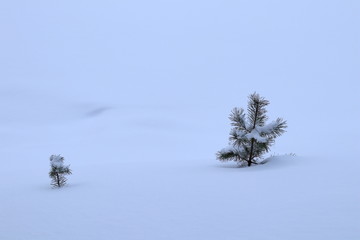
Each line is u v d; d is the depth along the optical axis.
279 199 6.36
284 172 9.01
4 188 10.09
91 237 4.92
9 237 5.14
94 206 6.80
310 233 4.50
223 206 6.17
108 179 10.20
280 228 4.77
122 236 4.88
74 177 11.24
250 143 11.05
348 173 8.27
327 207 5.60
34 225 5.70
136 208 6.43
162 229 5.09
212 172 10.17
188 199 6.89
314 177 8.08
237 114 11.12
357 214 5.15
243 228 4.88
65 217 6.09
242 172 9.72
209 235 4.70
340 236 4.34
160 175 10.24
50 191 8.91
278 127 10.64
